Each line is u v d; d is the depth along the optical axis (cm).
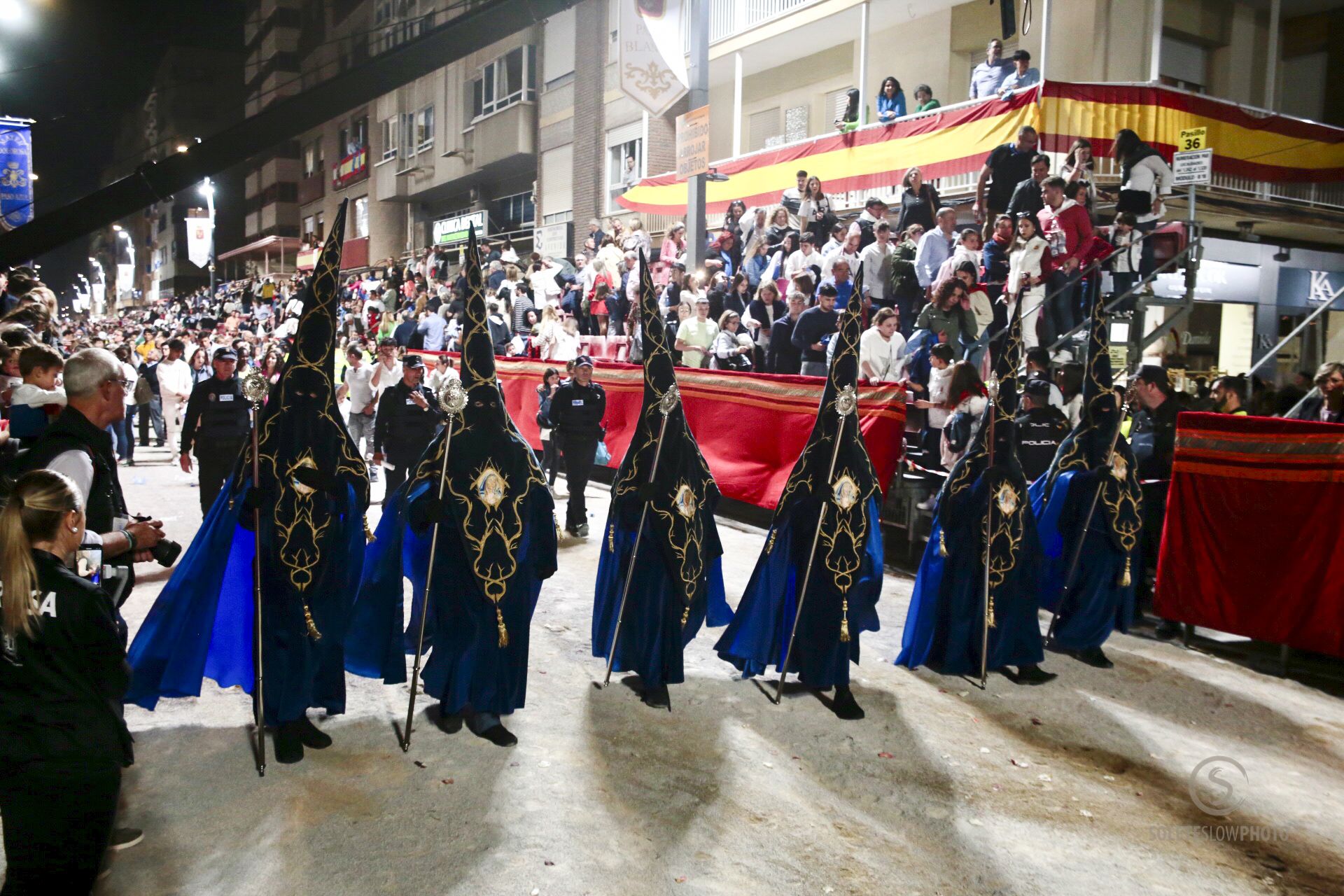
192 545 464
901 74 1728
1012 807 421
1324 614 571
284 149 5625
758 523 1035
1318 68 1730
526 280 1853
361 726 483
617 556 541
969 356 967
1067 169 1167
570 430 946
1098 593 613
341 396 1279
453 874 347
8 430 432
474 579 462
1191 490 630
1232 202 1350
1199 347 1544
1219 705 549
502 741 462
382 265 3344
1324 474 572
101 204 1257
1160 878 369
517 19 1121
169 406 1521
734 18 1892
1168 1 1529
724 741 478
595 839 376
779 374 985
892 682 573
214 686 532
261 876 343
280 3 5538
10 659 270
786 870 361
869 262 1142
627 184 2280
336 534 454
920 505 847
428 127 3362
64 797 277
